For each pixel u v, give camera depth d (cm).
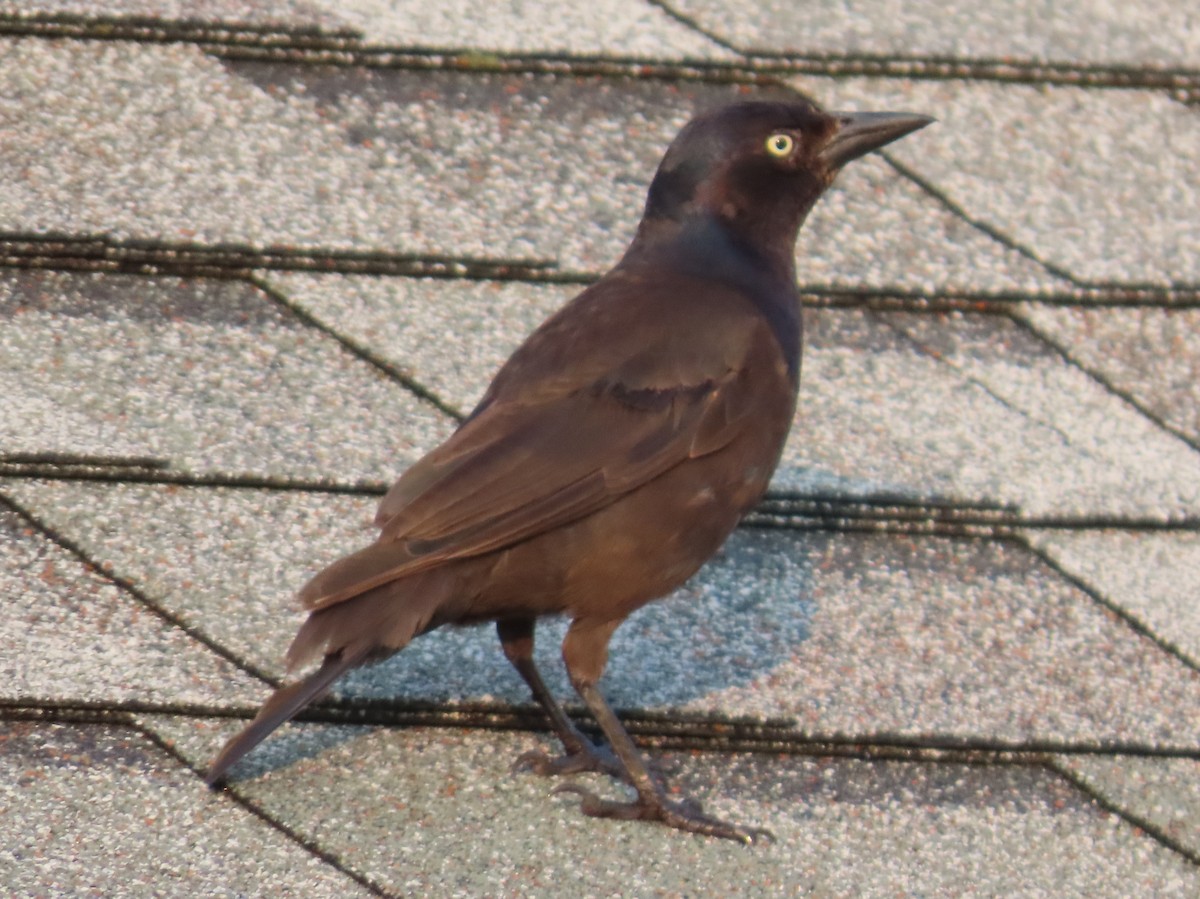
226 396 769
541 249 836
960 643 724
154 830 611
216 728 652
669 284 768
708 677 706
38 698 649
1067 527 773
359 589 638
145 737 646
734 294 768
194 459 743
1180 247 876
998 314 854
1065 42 948
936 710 692
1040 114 925
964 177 896
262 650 682
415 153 864
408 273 825
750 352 743
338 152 859
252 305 808
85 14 886
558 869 624
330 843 620
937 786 670
